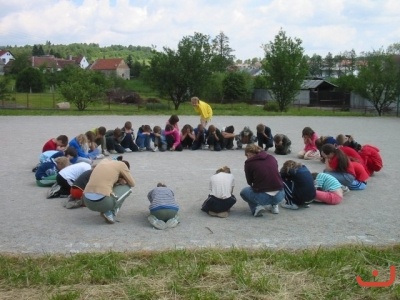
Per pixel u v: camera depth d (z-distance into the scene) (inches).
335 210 333.4
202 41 1566.2
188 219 308.5
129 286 204.4
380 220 309.7
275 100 1724.9
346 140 481.7
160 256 232.8
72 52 7135.8
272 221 305.6
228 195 312.0
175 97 1588.3
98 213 320.5
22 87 2395.4
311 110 1633.9
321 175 356.5
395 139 765.3
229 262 229.6
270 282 208.8
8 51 4921.3
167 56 1540.4
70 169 355.9
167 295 198.7
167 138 609.0
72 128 858.8
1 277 213.2
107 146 578.9
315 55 3631.9
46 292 200.7
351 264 226.8
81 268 220.5
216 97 2266.2
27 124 932.0
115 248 251.9
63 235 273.7
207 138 620.7
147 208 334.3
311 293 201.9
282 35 1525.6
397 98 1429.6
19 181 418.0
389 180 439.8
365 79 1405.0
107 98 1750.7
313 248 251.6
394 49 1421.0
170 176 446.3
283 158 561.6
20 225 292.0
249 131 629.0
